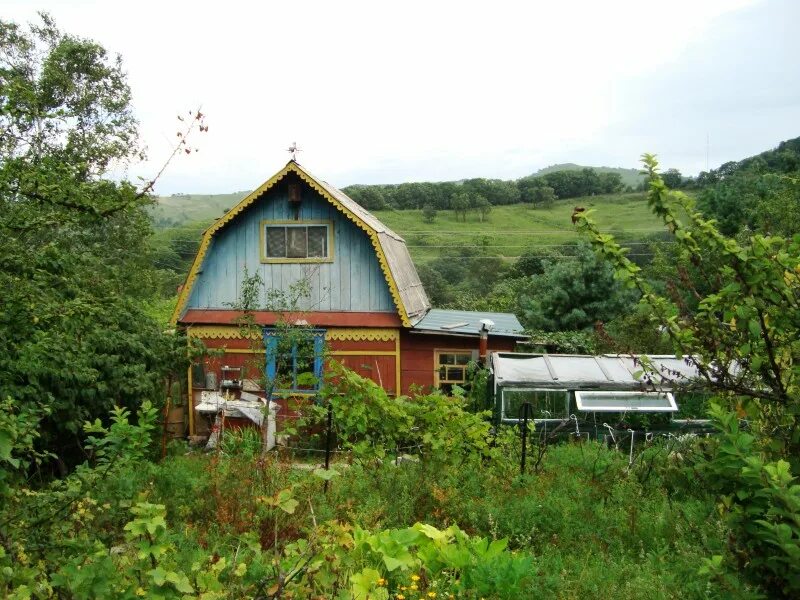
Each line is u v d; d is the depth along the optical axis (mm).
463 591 5250
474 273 42219
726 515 3834
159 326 13656
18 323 5574
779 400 3854
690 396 13000
